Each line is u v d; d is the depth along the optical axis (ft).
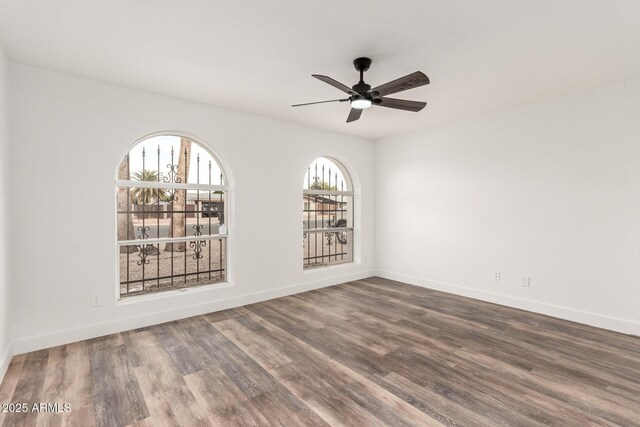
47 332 9.29
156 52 8.36
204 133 12.28
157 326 11.03
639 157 10.01
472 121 14.15
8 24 7.02
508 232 13.08
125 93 10.61
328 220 18.01
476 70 9.38
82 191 9.86
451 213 15.03
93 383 7.48
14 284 8.80
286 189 14.76
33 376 7.75
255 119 13.67
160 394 7.06
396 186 17.48
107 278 10.29
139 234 12.04
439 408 6.56
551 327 10.87
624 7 6.39
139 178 11.74
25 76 8.97
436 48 8.11
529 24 7.02
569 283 11.50
